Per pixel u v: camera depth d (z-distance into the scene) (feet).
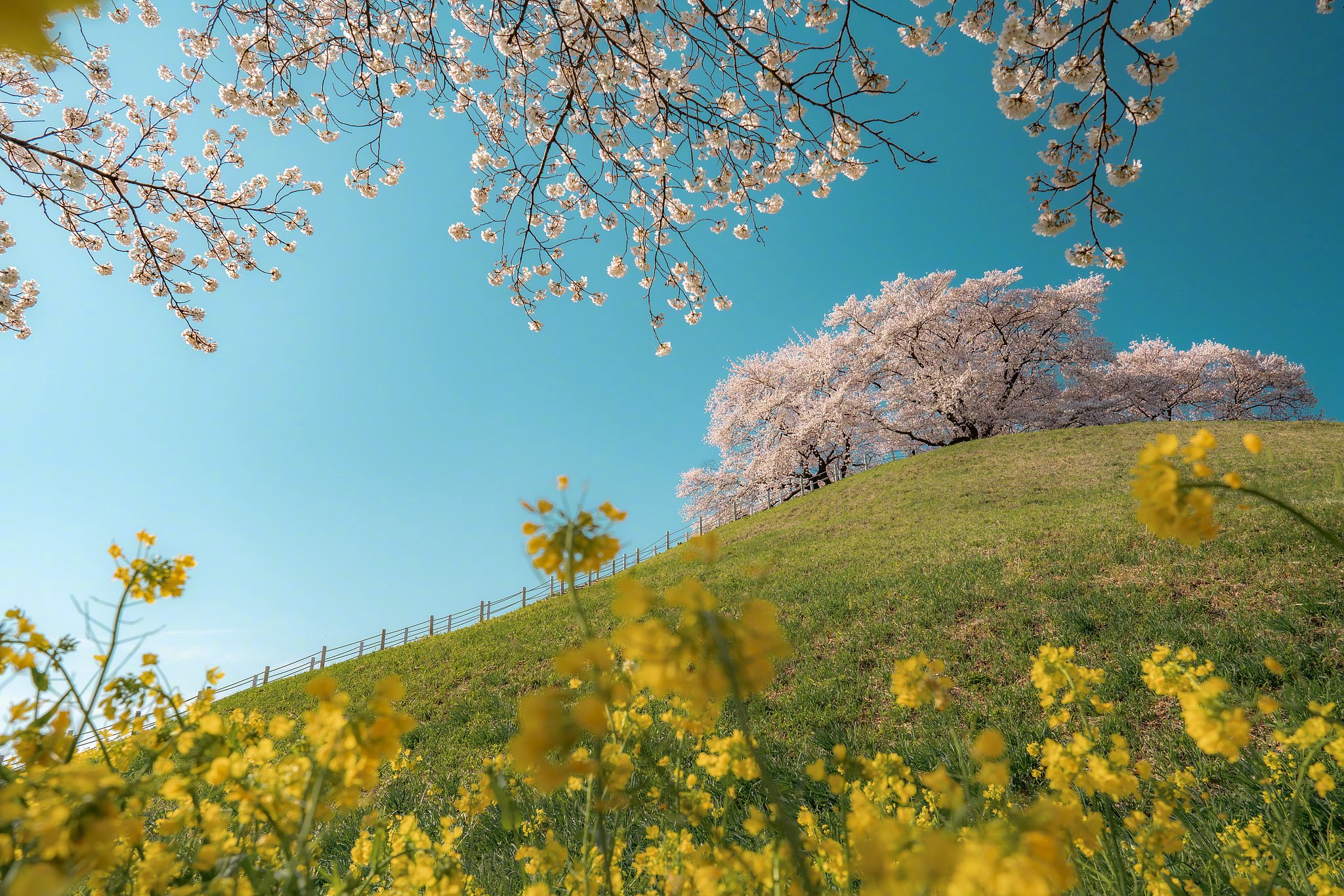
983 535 34.22
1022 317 79.46
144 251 17.71
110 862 2.74
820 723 16.69
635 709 4.24
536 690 26.84
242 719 4.15
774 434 87.35
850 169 14.37
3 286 17.02
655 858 5.44
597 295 19.67
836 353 85.56
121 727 4.18
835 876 4.26
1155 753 12.28
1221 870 7.04
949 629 21.70
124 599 4.25
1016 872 1.98
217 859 3.40
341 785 3.11
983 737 2.52
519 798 7.40
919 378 79.10
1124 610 19.43
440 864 4.32
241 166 17.70
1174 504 2.96
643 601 2.37
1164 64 10.78
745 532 59.52
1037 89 11.46
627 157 18.31
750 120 14.97
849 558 35.88
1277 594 18.13
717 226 18.40
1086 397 85.66
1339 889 5.28
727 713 15.89
